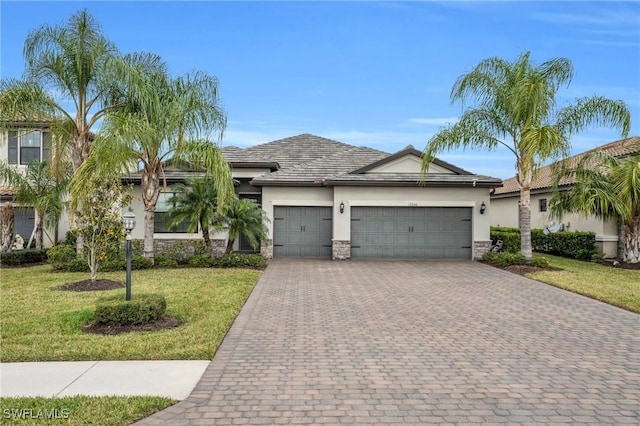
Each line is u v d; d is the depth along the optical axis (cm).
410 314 838
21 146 1889
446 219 1791
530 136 1345
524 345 652
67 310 812
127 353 588
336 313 844
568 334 712
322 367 553
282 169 1953
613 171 1495
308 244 1820
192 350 599
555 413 432
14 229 1862
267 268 1480
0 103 1268
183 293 978
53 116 1362
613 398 468
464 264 1612
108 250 1159
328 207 1823
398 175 1795
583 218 1873
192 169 1539
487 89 1484
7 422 398
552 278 1234
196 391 476
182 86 1400
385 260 1739
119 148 1145
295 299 973
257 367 551
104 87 1361
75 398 449
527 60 1450
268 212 1794
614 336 703
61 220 1892
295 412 430
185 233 1747
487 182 1720
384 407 442
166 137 1331
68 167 1533
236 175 1945
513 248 1784
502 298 992
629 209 1465
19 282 1149
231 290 1022
